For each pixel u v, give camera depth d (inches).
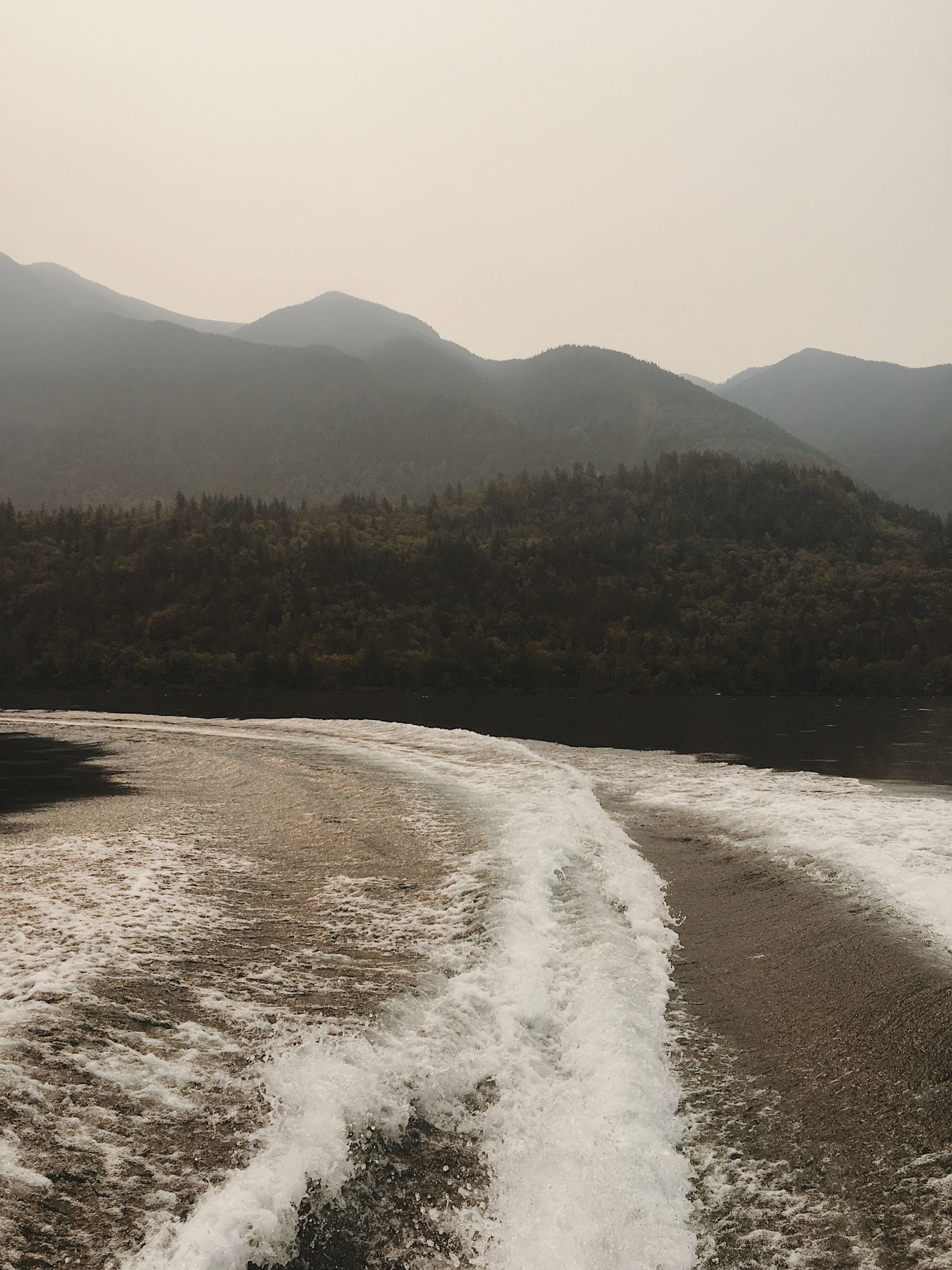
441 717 1918.1
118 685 3171.8
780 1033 293.9
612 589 3969.0
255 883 470.3
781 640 3341.5
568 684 3383.4
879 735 1496.1
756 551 4589.1
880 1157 220.8
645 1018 298.4
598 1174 210.5
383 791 770.2
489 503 5762.8
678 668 3297.2
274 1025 281.0
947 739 1408.7
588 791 756.6
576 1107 241.4
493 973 338.0
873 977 322.0
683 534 4874.5
